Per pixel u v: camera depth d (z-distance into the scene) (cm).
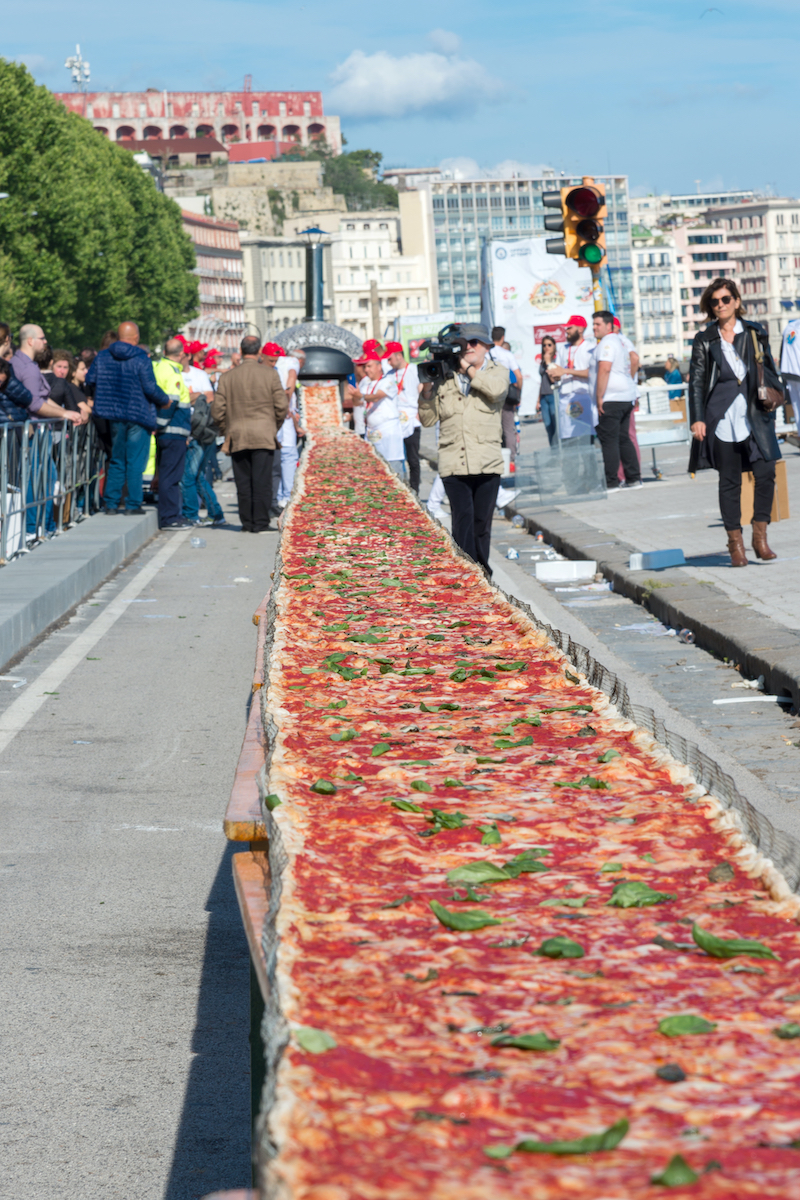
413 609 847
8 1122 467
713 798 433
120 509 2342
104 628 1467
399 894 364
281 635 742
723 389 1502
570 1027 289
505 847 402
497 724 550
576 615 1414
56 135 7612
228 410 2278
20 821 810
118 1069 504
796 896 353
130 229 9675
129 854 748
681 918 346
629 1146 244
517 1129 249
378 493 1627
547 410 3123
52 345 7688
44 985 578
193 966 598
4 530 1686
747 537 1759
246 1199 261
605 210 2209
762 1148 242
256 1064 395
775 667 1019
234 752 961
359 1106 257
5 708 1112
